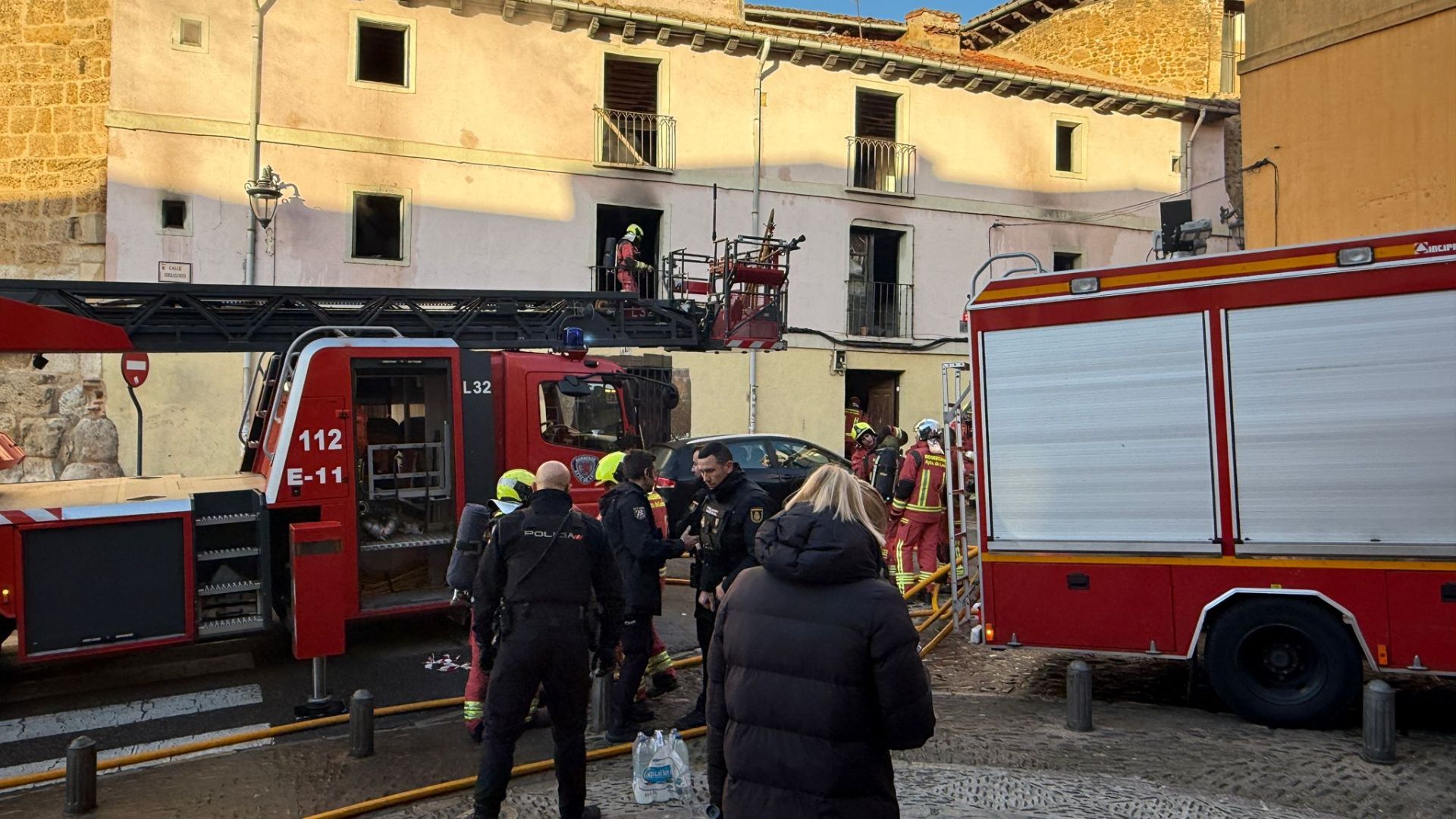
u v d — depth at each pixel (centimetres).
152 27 1534
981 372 646
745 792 264
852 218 2061
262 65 1600
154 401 1519
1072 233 2288
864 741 258
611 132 1875
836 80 2047
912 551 923
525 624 427
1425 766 501
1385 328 553
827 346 2028
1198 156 2411
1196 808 444
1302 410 568
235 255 1581
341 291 939
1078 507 618
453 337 993
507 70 1775
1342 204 1154
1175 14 2480
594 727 601
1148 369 604
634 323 1107
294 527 645
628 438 948
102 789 516
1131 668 736
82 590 644
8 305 757
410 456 797
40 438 1477
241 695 691
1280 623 569
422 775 530
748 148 1966
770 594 272
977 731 573
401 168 1697
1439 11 1059
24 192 1518
